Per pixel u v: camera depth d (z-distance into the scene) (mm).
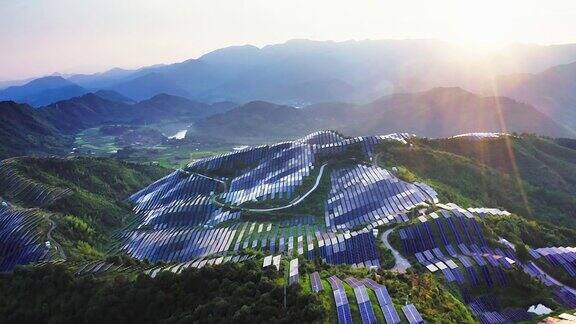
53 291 162125
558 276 167750
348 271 143500
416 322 106188
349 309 111875
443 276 154375
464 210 198125
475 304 146125
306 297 114250
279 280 132125
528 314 141625
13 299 165500
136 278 154750
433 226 185875
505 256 172375
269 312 114125
